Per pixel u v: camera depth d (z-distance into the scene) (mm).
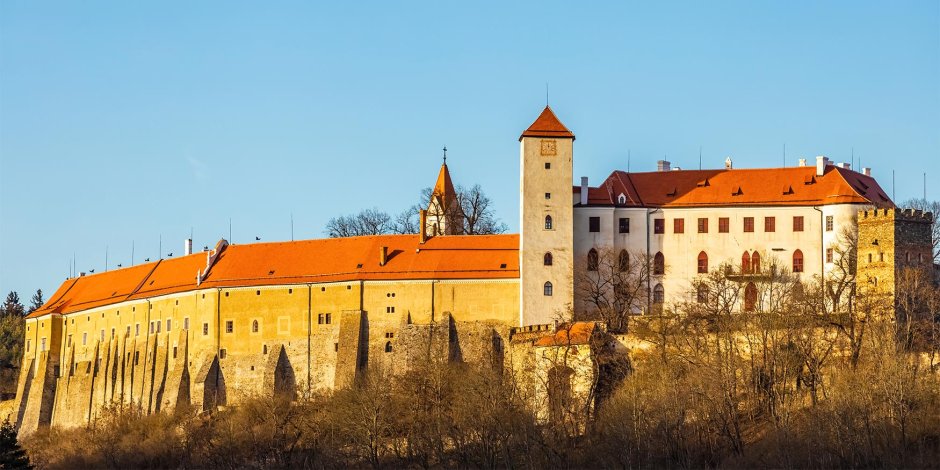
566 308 174750
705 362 154375
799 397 150750
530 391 159625
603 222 178500
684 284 176750
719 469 136000
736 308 172500
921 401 140250
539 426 146625
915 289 159125
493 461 140875
